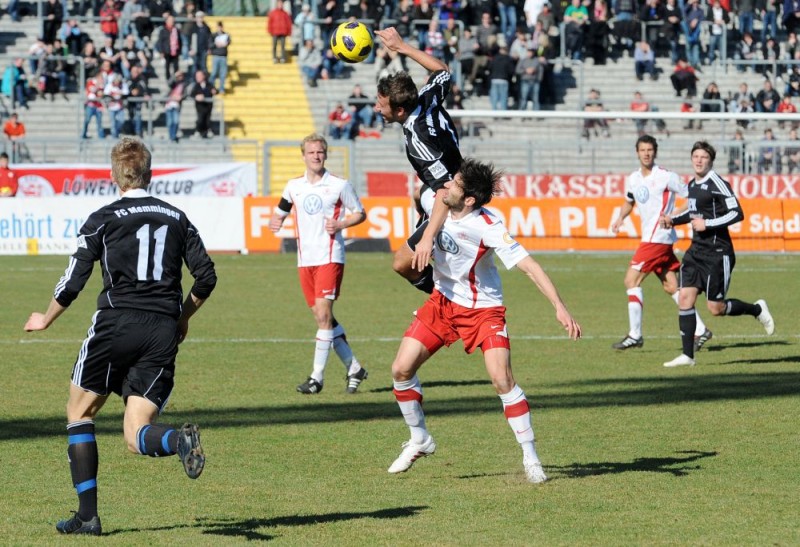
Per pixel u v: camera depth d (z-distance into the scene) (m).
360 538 17.16
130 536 17.22
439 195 20.20
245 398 29.70
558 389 30.73
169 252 17.34
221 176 77.38
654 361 35.78
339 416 27.36
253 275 61.88
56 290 17.03
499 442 24.30
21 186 75.75
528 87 95.44
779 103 95.19
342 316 46.62
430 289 23.00
